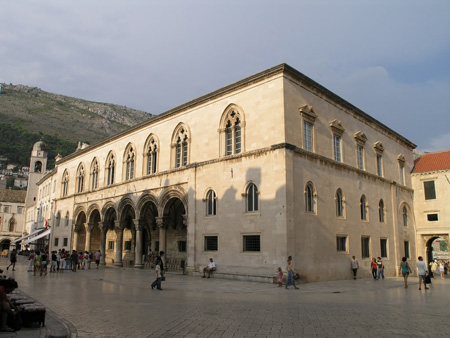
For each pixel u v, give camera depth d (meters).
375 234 39.19
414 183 50.31
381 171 43.31
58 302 17.42
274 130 29.75
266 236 28.59
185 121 38.59
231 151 33.41
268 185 29.19
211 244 33.22
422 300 18.95
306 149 31.34
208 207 34.22
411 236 47.41
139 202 42.56
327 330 11.55
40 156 115.88
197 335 10.91
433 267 42.16
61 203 61.81
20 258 74.44
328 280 30.88
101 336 10.91
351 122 38.50
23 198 127.44
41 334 10.92
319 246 30.53
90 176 54.72
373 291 23.56
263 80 31.33
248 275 29.19
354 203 36.47
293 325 12.24
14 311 11.52
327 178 33.03
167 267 42.22
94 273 36.41
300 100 31.47
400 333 11.27
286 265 26.88
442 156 51.12
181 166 38.47
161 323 12.58
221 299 18.78
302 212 29.33
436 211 47.69
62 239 59.38
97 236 57.12
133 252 50.84
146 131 44.12
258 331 11.37
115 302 17.47
